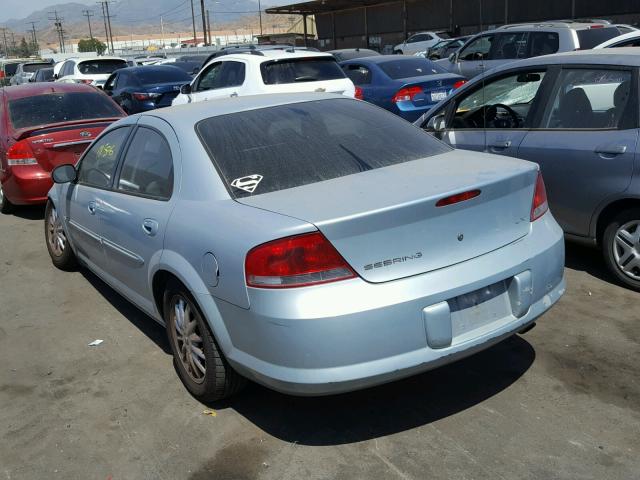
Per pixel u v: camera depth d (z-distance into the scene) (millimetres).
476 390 3662
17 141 7840
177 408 3691
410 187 3182
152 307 4098
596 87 4926
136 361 4297
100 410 3725
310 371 2904
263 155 3635
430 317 2982
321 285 2889
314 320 2848
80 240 5289
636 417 3320
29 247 7094
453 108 6000
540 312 3393
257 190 3416
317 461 3148
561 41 11242
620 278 4852
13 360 4422
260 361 3055
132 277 4254
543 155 5117
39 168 7797
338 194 3195
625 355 3916
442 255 3080
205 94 10773
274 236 2912
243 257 3004
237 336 3148
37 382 4098
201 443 3354
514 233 3355
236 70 10234
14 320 5105
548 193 5160
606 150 4695
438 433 3297
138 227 3967
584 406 3439
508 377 3768
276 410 3605
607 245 4883
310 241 2879
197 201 3523
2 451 3393
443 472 3004
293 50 10531
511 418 3377
